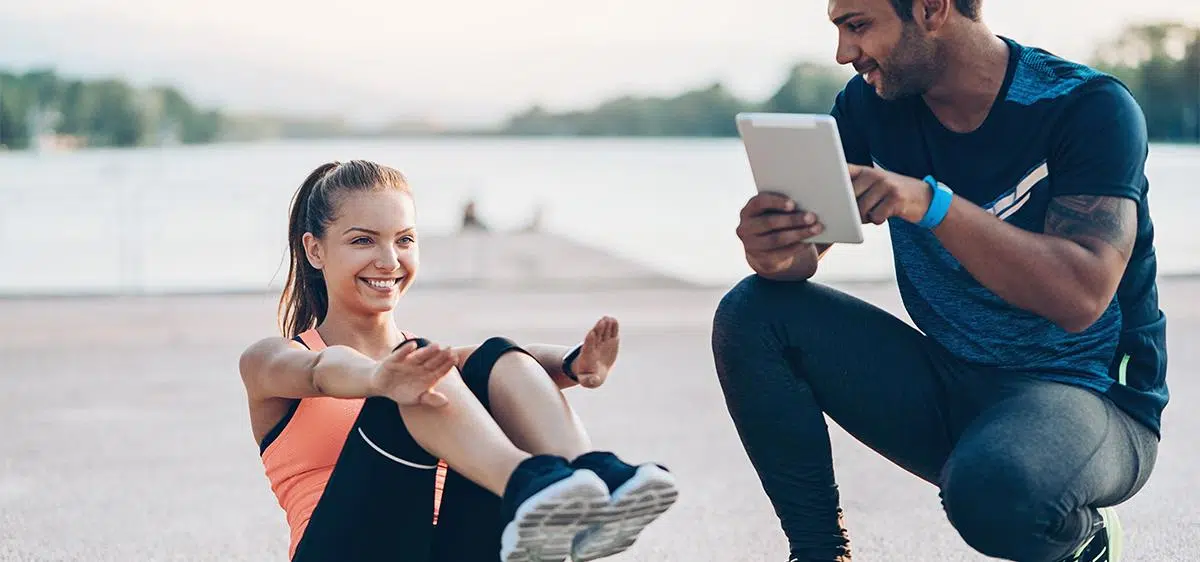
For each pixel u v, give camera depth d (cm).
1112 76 303
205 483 564
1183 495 510
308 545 282
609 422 699
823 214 283
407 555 283
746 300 321
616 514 260
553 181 2977
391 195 330
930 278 322
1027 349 310
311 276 350
